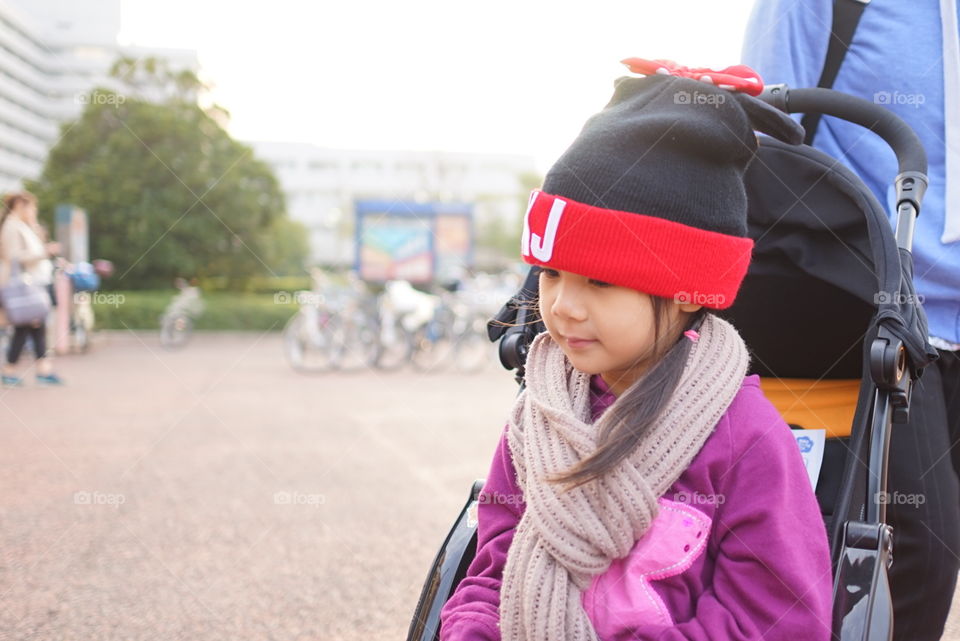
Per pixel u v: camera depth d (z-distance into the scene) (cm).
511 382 984
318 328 1076
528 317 173
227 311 1986
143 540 356
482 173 6631
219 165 2339
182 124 2280
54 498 420
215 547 349
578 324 125
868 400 145
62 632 265
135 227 2244
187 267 2297
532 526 127
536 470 127
